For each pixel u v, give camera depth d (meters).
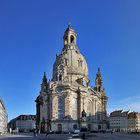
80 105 197.25
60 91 193.25
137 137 101.88
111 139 87.62
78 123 191.00
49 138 104.44
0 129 196.12
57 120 187.88
